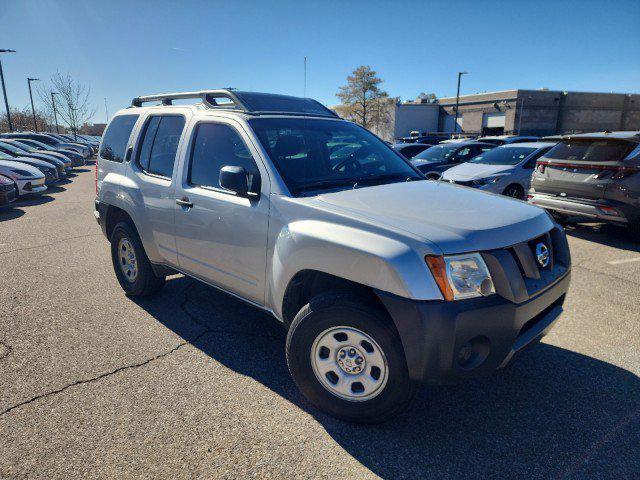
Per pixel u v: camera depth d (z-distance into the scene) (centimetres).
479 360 234
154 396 289
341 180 318
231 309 429
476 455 239
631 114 5669
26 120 4356
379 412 249
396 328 231
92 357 338
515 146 1016
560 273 275
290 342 267
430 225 239
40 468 228
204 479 222
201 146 353
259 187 297
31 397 287
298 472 227
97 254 620
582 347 357
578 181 690
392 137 6531
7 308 429
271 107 361
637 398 290
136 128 430
